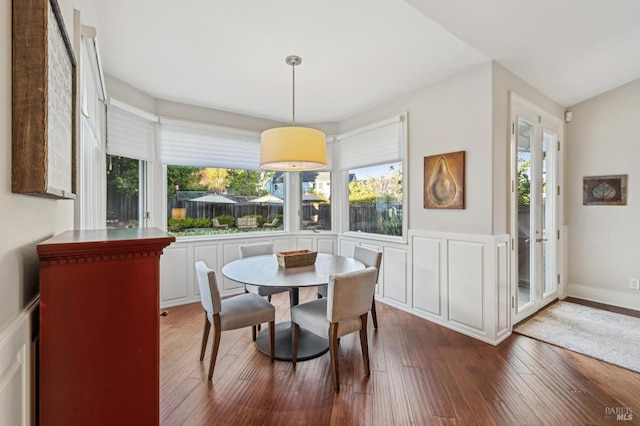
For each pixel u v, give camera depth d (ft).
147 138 11.38
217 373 7.36
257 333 9.49
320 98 11.90
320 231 15.57
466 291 9.52
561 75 10.43
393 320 10.66
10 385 2.49
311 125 15.33
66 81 3.94
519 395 6.56
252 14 6.86
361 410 6.10
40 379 2.96
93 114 7.43
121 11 6.70
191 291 12.52
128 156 10.56
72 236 3.56
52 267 2.98
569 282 13.37
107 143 9.71
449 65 9.23
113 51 8.38
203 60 8.90
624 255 11.93
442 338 9.27
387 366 7.70
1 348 2.33
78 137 4.87
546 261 12.23
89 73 6.64
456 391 6.70
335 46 8.20
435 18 7.12
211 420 5.82
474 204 9.32
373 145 12.94
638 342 8.96
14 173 2.63
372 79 10.14
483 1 6.71
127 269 3.28
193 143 12.63
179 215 12.67
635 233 11.68
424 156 10.78
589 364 7.79
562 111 13.01
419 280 10.96
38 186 2.70
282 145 7.75
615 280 12.16
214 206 13.56
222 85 10.64
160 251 3.45
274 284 7.16
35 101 2.69
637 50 9.23
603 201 12.39
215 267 13.17
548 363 7.84
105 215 9.51
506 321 9.41
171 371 7.43
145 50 8.34
